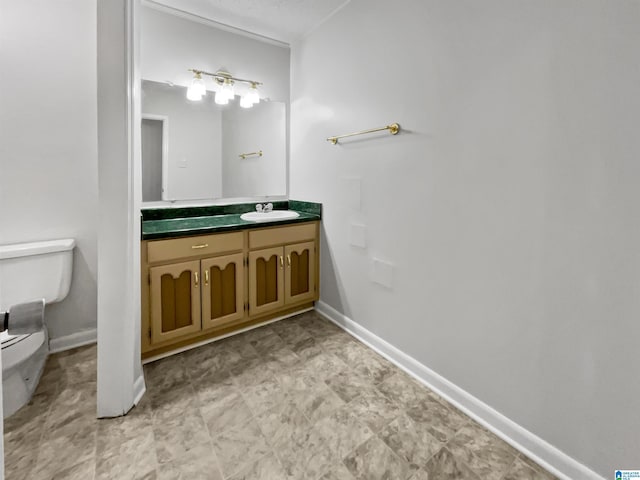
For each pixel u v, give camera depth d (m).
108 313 1.50
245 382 1.83
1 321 0.59
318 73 2.55
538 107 1.28
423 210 1.78
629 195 1.08
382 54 1.96
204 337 2.27
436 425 1.53
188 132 2.49
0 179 1.90
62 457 1.33
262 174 2.87
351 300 2.39
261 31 2.61
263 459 1.35
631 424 1.11
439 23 1.62
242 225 2.26
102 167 1.44
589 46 1.14
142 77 2.27
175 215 2.47
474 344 1.58
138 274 1.70
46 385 1.78
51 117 2.00
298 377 1.89
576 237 1.21
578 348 1.22
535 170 1.30
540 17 1.26
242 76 2.68
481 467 1.32
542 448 1.33
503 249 1.43
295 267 2.59
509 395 1.45
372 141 2.08
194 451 1.38
